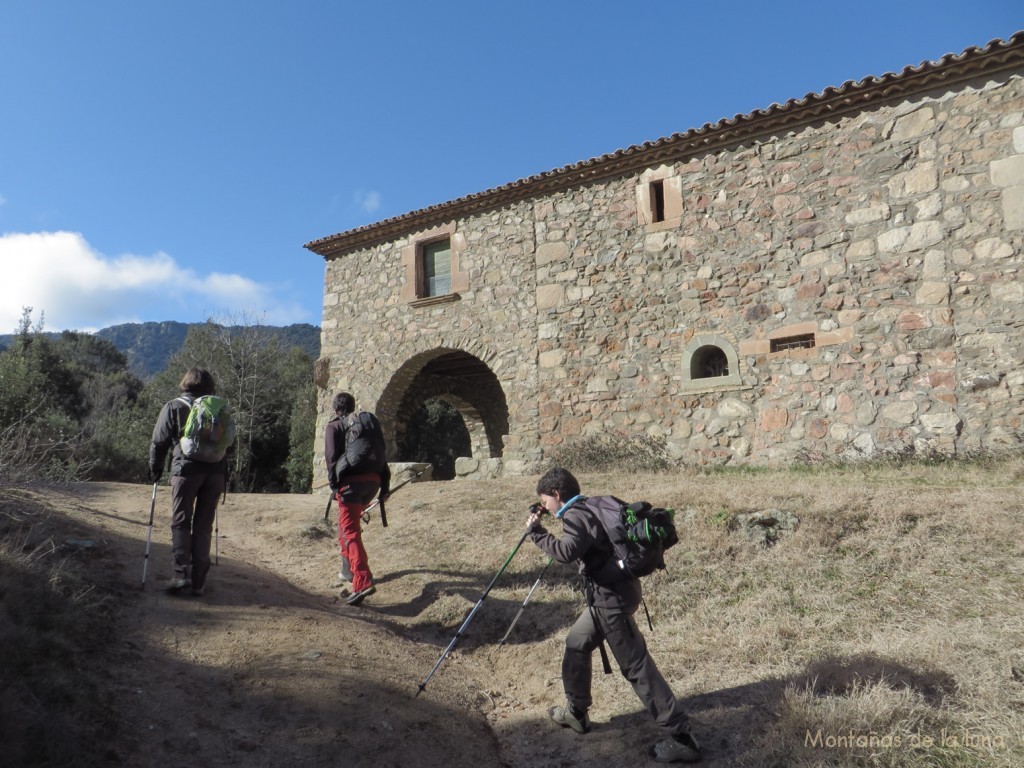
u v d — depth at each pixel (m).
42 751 2.55
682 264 11.23
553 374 12.27
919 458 8.59
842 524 5.61
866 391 9.43
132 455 19.72
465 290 13.62
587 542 3.34
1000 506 5.55
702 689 3.84
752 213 10.67
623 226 11.91
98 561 4.99
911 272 9.30
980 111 9.05
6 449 6.12
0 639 3.11
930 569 4.73
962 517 5.38
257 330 29.08
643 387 11.34
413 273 14.45
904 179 9.48
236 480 25.61
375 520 8.30
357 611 5.39
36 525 5.22
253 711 3.43
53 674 3.07
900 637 3.94
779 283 10.31
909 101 9.55
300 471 25.66
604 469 10.73
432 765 3.31
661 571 5.45
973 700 3.21
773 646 4.12
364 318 15.20
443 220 14.14
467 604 5.39
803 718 3.20
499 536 6.90
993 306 8.73
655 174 11.67
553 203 12.76
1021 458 7.72
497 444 19.20
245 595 5.06
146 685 3.42
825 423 9.67
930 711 3.14
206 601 4.75
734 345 10.58
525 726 3.85
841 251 9.86
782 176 10.48
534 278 12.77
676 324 11.17
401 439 16.45
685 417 10.88
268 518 8.72
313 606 5.20
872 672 3.53
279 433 28.33
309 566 6.75
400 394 14.91
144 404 28.20
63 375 24.86
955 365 8.88
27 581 3.82
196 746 3.05
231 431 4.96
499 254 13.29
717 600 4.92
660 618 4.84
